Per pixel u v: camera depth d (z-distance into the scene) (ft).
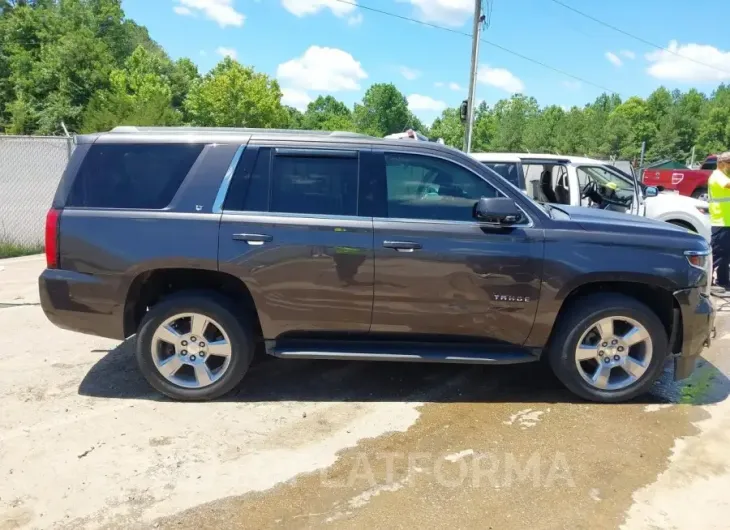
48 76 138.00
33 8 195.72
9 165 32.60
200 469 10.86
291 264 12.92
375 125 314.76
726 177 25.09
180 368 13.85
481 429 12.60
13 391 14.14
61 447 11.55
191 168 13.19
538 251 12.99
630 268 13.01
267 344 13.61
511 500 10.02
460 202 13.33
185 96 215.72
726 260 25.73
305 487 10.34
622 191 26.37
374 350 13.60
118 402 13.64
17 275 26.99
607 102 347.15
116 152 13.32
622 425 12.83
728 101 249.55
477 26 60.64
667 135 233.35
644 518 9.57
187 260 12.88
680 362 13.91
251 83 165.07
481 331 13.46
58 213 13.12
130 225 12.93
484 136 253.85
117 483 10.37
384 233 12.92
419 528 9.25
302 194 13.19
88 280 13.04
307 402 13.85
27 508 9.62
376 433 12.36
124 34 225.97
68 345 17.48
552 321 13.32
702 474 10.89
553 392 14.60
